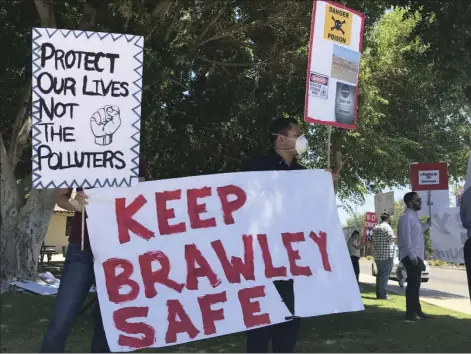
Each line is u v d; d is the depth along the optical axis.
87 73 3.68
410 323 7.85
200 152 13.83
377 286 11.70
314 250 4.21
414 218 8.16
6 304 8.20
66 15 10.57
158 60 9.61
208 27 11.12
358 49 4.83
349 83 4.77
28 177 11.05
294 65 12.29
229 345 6.05
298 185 4.29
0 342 5.82
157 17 9.54
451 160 19.45
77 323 6.81
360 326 7.56
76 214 3.87
